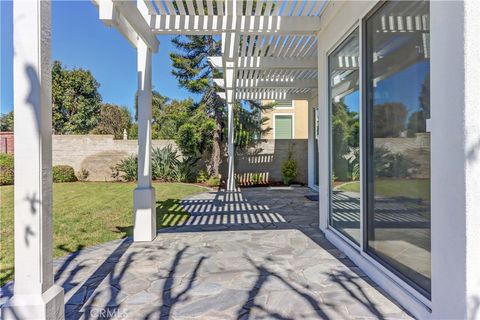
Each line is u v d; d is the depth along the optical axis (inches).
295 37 218.8
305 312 94.3
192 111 505.4
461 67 71.6
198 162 479.8
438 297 80.4
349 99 149.0
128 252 154.0
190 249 158.2
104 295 106.7
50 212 81.8
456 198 73.7
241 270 128.9
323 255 147.3
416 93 95.1
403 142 102.5
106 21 131.5
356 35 138.7
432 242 82.7
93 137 469.4
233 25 181.8
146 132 179.3
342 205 159.9
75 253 152.9
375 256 121.3
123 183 438.0
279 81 343.9
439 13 78.2
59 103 821.9
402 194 103.3
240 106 513.7
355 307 97.1
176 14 179.2
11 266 133.5
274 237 180.2
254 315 92.9
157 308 97.5
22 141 76.3
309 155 422.0
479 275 70.9
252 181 477.4
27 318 75.2
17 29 75.9
